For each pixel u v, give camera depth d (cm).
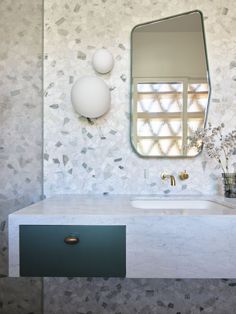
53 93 171
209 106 170
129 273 107
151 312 168
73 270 106
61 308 169
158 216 107
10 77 123
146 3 170
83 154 171
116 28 171
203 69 169
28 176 147
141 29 170
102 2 170
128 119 170
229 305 167
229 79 169
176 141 169
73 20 171
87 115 163
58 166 171
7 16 119
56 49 171
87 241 107
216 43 169
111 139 171
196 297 168
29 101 148
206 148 168
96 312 169
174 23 170
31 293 151
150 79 170
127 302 168
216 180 169
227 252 106
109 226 107
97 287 169
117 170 170
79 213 110
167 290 168
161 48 170
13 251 107
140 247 107
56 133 171
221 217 106
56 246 107
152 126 170
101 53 164
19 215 108
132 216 107
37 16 161
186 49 169
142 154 170
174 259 106
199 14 170
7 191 121
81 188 170
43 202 140
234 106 169
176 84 170
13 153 127
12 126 125
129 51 171
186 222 107
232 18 169
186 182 169
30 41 149
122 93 170
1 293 119
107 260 107
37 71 161
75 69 171
